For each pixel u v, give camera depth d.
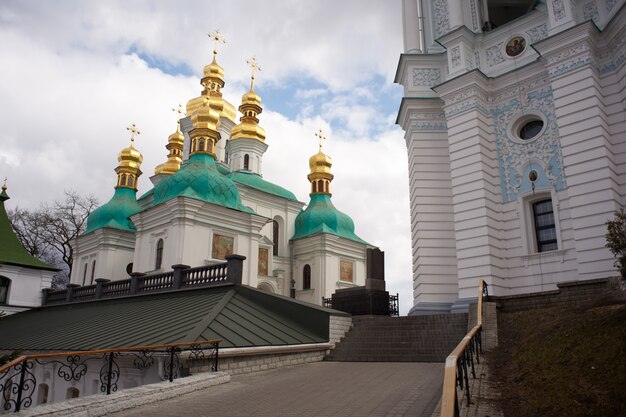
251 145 44.53
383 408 7.62
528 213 18.23
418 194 20.95
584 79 16.66
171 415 7.66
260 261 38.12
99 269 36.69
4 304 31.97
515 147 18.92
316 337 14.86
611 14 17.36
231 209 30.97
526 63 19.45
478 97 19.55
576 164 16.25
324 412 7.52
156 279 21.92
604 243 15.13
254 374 11.78
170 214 29.62
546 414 6.47
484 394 7.72
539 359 8.72
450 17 21.66
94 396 8.08
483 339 12.12
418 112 22.02
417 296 20.52
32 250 44.62
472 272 17.89
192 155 34.38
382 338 14.84
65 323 20.75
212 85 47.75
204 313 14.45
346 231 41.84
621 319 8.43
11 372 14.88
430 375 10.57
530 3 25.03
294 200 42.81
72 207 45.94
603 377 6.93
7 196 36.94
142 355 11.58
